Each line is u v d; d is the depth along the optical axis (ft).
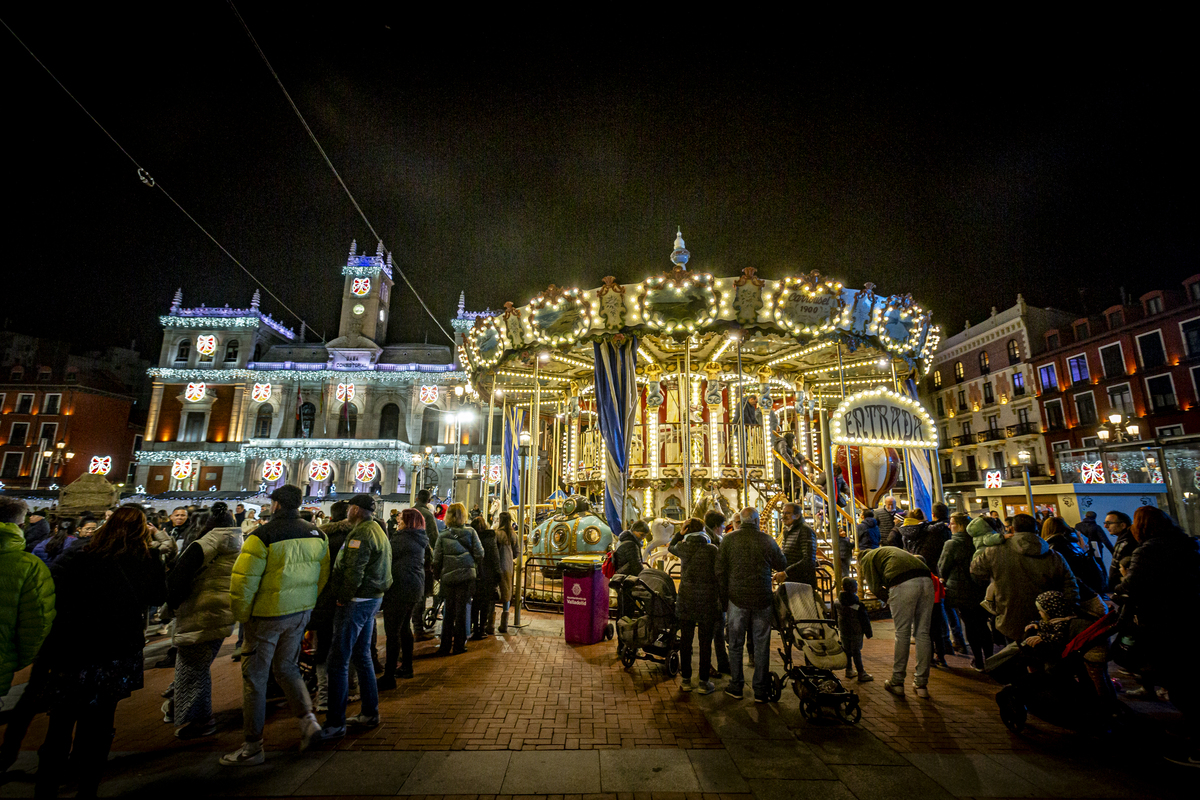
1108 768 12.92
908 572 18.45
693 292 32.96
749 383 46.83
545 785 11.93
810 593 18.65
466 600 23.07
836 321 33.71
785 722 15.67
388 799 11.38
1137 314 103.45
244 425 140.36
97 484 49.14
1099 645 14.39
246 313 147.23
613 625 26.50
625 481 33.19
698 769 12.73
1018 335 121.60
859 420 27.50
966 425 132.98
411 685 18.69
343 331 148.56
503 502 37.81
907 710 16.65
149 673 21.22
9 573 10.50
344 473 134.41
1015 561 16.62
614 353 34.58
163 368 142.20
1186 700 13.23
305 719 13.73
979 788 11.98
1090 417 107.34
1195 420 93.04
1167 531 14.15
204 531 15.98
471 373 44.80
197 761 13.17
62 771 10.96
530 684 18.84
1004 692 15.23
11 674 10.41
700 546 18.80
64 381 148.66
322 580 14.93
